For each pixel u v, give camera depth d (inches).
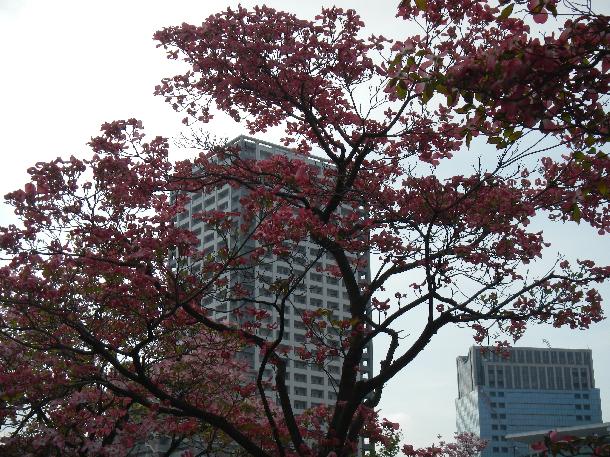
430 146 588.4
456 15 504.4
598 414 7347.4
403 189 565.9
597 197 401.7
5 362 530.9
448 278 506.3
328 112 597.0
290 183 503.2
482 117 304.0
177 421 580.4
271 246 518.9
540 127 306.8
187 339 614.2
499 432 7106.3
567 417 7273.6
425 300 512.1
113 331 603.2
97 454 497.4
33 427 545.6
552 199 525.7
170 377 625.3
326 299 3757.4
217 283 529.3
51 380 494.9
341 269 564.7
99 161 490.0
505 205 511.8
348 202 571.5
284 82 582.2
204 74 589.3
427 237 484.4
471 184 529.0
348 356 534.0
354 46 565.3
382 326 524.4
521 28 383.2
